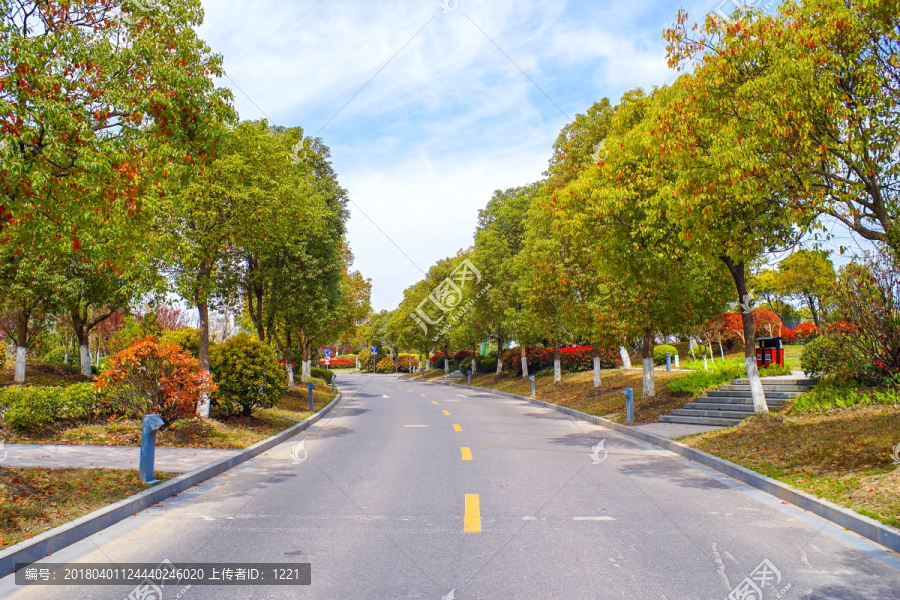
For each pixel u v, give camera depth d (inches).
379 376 2947.8
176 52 376.2
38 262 800.9
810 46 362.3
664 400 741.3
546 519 273.4
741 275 569.9
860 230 391.9
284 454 487.5
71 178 307.1
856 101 362.9
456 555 221.5
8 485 286.7
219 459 418.0
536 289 1069.1
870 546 233.5
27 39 293.0
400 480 367.2
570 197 637.9
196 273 606.9
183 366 502.0
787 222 396.5
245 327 1472.7
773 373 796.6
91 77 325.7
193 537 247.1
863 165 370.9
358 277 1488.7
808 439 425.1
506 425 702.5
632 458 460.1
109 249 352.8
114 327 1491.1
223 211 606.5
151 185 347.9
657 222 534.6
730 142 391.2
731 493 332.2
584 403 908.0
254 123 720.3
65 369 1142.3
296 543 237.5
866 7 352.8
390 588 188.7
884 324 546.9
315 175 1000.9
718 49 410.6
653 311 721.6
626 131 617.6
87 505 276.1
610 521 270.1
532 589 187.3
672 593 184.1
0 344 1111.0
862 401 510.9
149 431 331.0
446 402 1123.9
